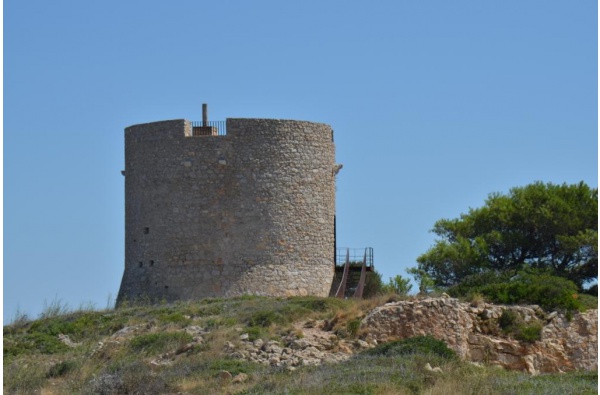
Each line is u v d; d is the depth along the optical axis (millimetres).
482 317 55406
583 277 80812
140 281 70938
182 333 54375
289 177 71000
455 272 83000
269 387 42688
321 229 72125
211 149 70250
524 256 83062
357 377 42844
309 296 68875
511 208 83438
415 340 49844
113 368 49031
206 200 70062
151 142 71375
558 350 54688
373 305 55656
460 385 41156
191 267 69875
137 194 71875
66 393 46188
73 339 59500
